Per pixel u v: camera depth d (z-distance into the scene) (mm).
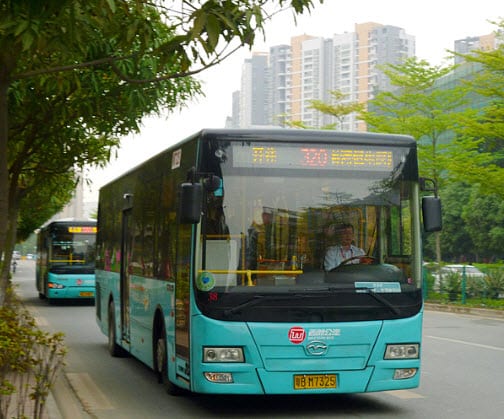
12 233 18906
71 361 13953
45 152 17859
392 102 34562
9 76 7797
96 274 17422
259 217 8602
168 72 13617
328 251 8641
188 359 8641
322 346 8391
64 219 32062
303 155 8812
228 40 7258
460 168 25969
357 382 8469
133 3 8156
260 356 8305
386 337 8578
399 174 9000
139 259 11992
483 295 28000
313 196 8734
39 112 15055
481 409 9188
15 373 10148
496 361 13625
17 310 20469
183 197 8250
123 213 13836
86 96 13758
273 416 8852
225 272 8438
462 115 27016
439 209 8883
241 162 8688
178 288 9172
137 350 12039
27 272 87375
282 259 8531
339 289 8523
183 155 9469
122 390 10719
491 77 25656
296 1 7219
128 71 12461
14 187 16953
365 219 8820
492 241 64188
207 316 8336
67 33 6957
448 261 74812
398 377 8633
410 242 8922
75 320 23625
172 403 9711
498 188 25766
